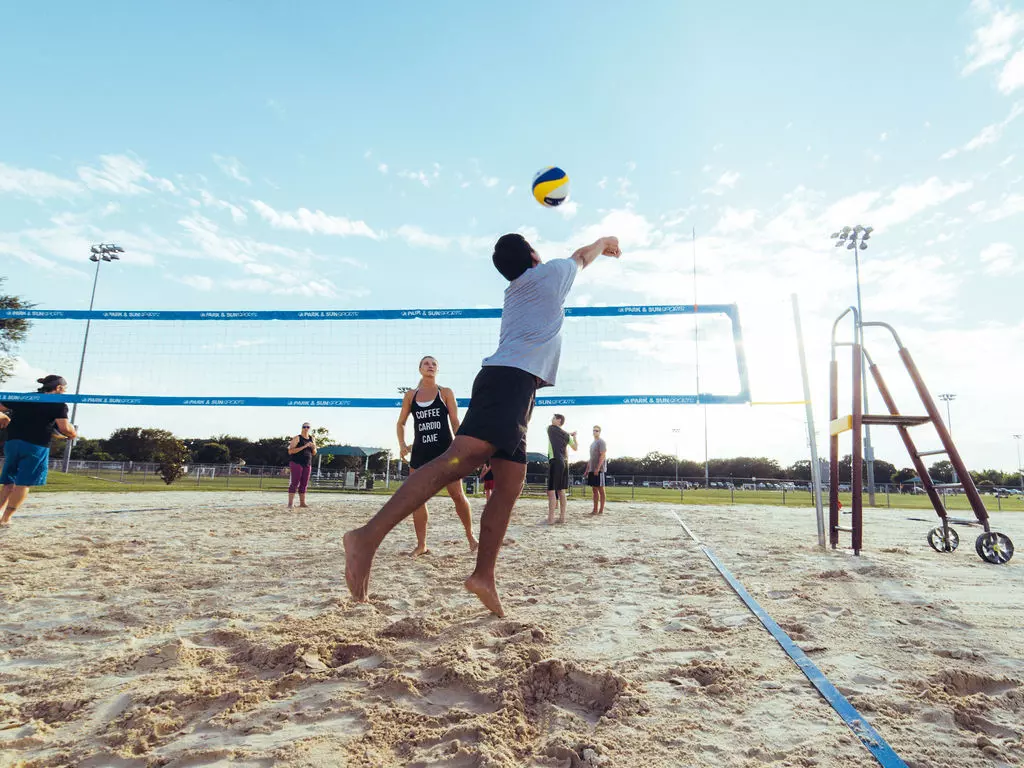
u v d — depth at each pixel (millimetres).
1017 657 2107
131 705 1725
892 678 1896
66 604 2891
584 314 5934
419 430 4336
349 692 1811
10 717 1664
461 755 1415
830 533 5059
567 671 1901
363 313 6434
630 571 3814
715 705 1702
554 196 3141
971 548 5461
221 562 4090
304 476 9375
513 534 6098
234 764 1387
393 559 4242
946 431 4789
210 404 6441
